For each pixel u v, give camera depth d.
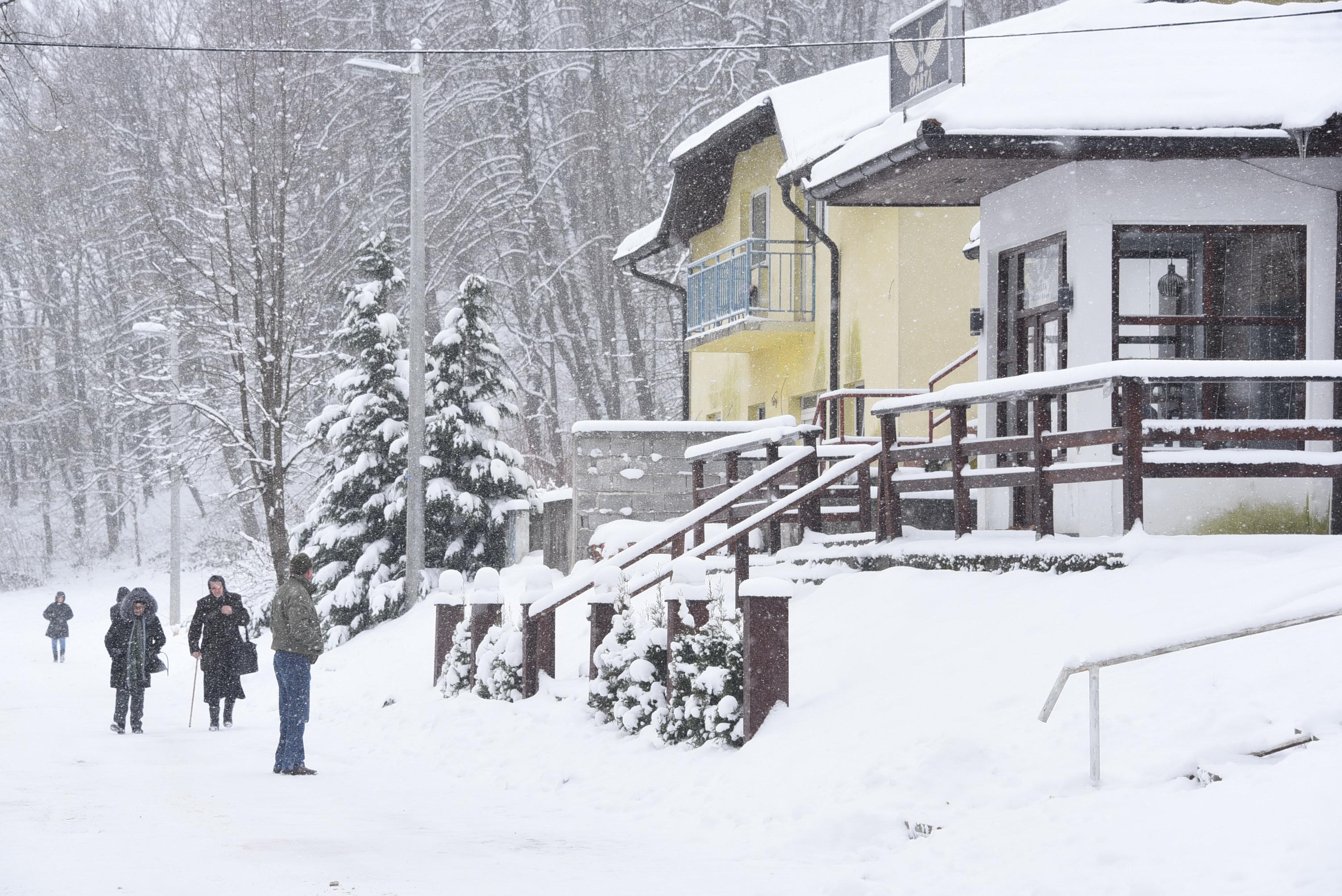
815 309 42.88
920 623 19.27
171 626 61.66
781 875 12.09
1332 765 11.25
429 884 11.95
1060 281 24.30
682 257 78.88
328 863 12.96
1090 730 12.68
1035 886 10.60
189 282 62.94
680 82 77.12
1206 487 22.72
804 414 44.72
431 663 33.09
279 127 47.59
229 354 56.03
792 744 16.66
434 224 77.81
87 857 13.27
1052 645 16.50
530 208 79.69
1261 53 23.89
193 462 74.81
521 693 24.83
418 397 40.06
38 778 20.05
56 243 100.38
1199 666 14.33
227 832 14.91
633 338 80.62
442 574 29.80
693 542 29.30
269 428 45.81
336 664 37.75
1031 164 23.70
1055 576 18.81
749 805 15.06
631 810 16.31
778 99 40.75
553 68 82.44
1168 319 23.56
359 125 78.56
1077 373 18.88
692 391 55.59
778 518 26.41
